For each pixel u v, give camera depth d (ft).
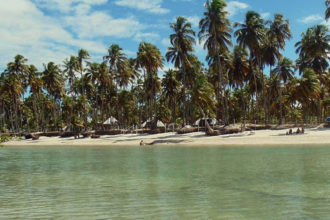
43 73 277.64
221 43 177.27
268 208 30.63
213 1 172.14
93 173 60.34
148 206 32.58
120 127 307.58
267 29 197.06
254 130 169.68
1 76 272.10
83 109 293.84
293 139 132.26
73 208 32.50
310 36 198.08
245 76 214.48
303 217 27.37
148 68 213.46
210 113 290.56
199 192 39.32
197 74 223.51
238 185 43.34
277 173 52.65
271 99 291.17
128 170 63.41
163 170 61.87
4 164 81.51
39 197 38.45
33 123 346.54
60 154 114.52
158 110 311.06
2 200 36.96
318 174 50.31
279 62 201.98
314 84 181.06
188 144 146.20
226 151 102.06
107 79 268.41
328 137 130.00
